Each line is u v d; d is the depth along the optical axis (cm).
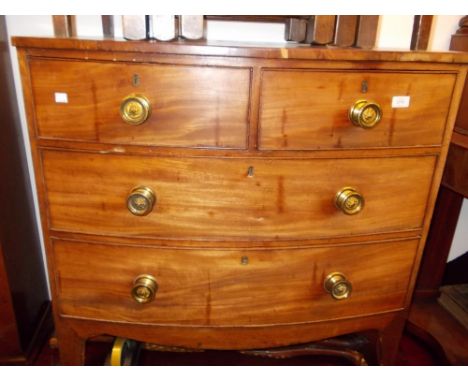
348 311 99
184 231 86
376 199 89
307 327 98
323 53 74
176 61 73
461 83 83
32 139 80
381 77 79
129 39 83
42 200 85
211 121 78
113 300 93
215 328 95
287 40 114
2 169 112
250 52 73
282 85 76
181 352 135
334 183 85
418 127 84
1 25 110
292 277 92
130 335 97
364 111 78
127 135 79
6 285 115
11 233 118
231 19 113
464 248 163
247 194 83
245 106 77
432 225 146
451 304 154
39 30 118
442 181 115
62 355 100
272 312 95
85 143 80
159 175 82
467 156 104
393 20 127
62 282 92
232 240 87
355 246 92
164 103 76
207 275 90
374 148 83
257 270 90
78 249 89
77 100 77
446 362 128
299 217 87
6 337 121
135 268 90
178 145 79
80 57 74
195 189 82
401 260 97
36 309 137
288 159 81
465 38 120
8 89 115
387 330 105
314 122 79
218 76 75
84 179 83
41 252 141
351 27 91
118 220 86
